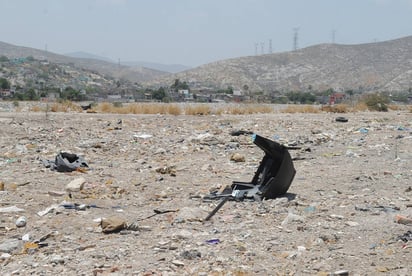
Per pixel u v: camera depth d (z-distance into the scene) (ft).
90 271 20.30
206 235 25.23
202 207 31.09
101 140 62.95
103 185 37.73
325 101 277.23
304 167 46.26
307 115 110.63
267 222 27.78
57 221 27.63
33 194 33.73
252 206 31.45
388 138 66.59
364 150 56.08
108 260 21.66
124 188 36.76
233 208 31.01
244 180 40.47
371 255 22.02
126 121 84.79
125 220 27.81
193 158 51.78
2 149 54.39
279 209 30.53
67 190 35.04
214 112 112.57
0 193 33.55
